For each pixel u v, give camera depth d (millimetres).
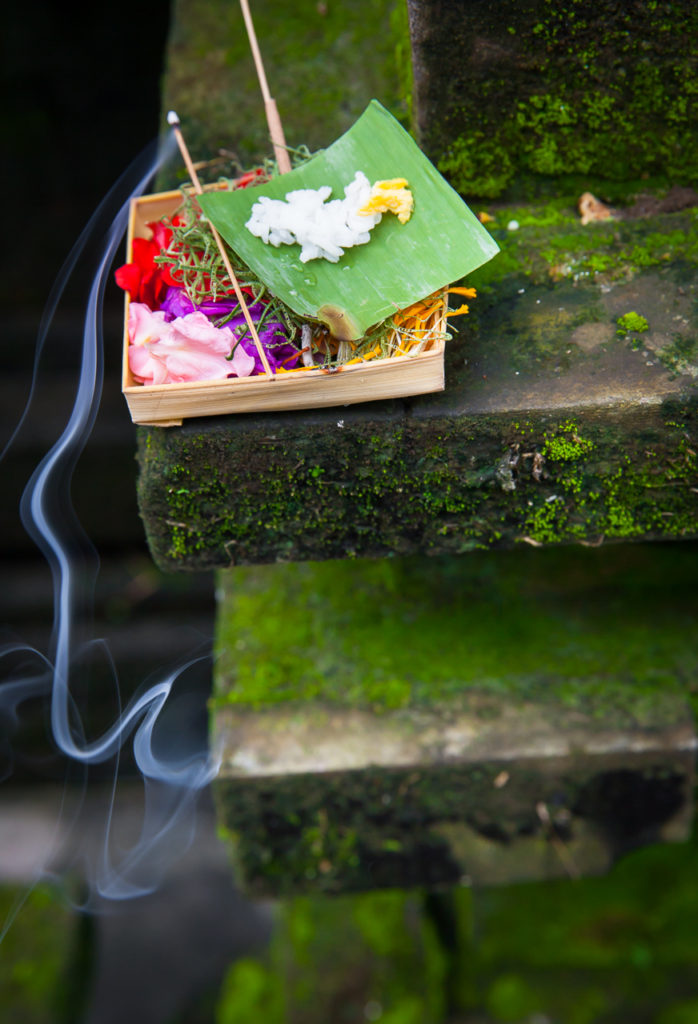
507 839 1417
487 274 1144
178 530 1080
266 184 986
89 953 2650
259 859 1428
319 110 1432
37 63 2969
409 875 1458
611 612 1432
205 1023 2836
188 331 936
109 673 2402
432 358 921
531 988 2229
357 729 1327
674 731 1313
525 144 1169
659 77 1093
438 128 1160
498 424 1006
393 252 965
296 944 2211
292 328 980
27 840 2734
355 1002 2146
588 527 1099
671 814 1396
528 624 1422
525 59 1085
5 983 2342
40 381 2566
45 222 2936
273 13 1530
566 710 1335
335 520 1084
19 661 2375
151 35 2992
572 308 1100
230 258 1013
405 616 1428
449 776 1319
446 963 2244
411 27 1067
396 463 1029
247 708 1354
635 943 2258
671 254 1137
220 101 1454
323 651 1403
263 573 1492
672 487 1058
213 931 3016
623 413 1004
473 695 1350
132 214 1143
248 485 1037
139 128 3035
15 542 2465
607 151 1168
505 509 1083
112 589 2453
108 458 2400
